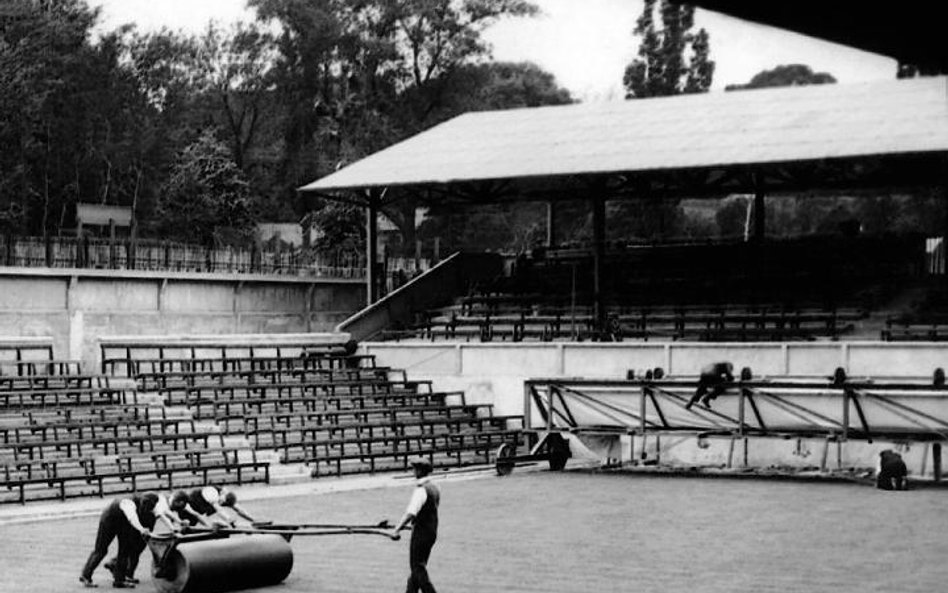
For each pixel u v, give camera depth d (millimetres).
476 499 26438
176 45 67562
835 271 45688
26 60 56219
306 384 36500
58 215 60156
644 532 21141
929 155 36500
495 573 16734
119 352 38812
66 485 26703
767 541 19906
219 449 28891
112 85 62531
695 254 49219
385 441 32500
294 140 69562
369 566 17391
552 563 17641
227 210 56938
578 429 33031
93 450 28688
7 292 37938
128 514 15531
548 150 44094
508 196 48438
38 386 33000
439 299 49156
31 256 40688
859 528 21484
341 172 45656
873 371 35188
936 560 17734
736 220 72812
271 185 70125
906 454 32688
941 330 37500
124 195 63531
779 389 31531
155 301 42344
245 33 68500
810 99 44219
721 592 15055
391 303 46250
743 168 39062
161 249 44438
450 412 38000
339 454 33062
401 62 66312
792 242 48312
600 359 38719
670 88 49000
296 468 30766
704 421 32031
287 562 15664
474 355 40562
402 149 47750
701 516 23375
